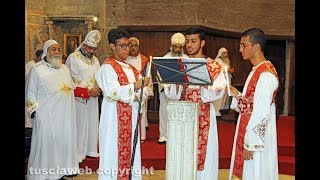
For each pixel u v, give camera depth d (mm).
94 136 7430
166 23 11477
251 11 12789
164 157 7516
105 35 11531
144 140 8859
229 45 12438
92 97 7348
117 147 5090
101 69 5039
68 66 7324
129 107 5113
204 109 4984
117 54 5094
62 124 6289
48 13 11219
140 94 4898
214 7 11812
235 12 12422
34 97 6109
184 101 4465
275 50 13367
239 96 4711
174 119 4438
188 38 4934
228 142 8820
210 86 4836
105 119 5105
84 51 7441
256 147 4441
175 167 4453
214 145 5062
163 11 11484
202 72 4266
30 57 10828
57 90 6234
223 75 4895
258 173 4547
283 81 13344
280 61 13383
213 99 4914
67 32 11297
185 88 4902
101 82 5008
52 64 6277
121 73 4984
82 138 7215
